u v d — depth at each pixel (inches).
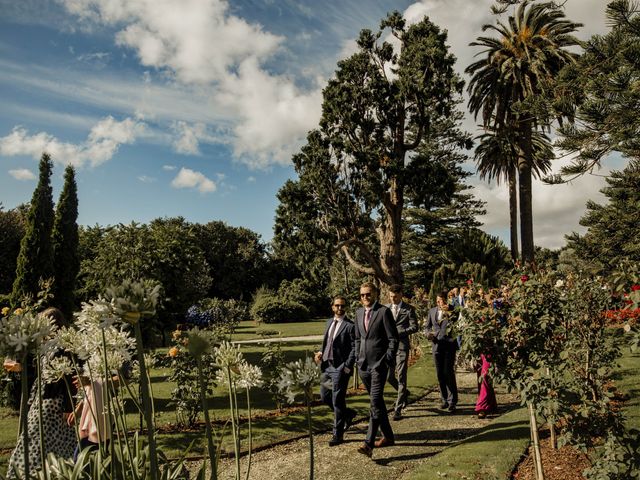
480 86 949.2
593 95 352.5
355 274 1133.7
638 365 321.1
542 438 209.6
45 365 111.3
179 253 500.4
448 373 286.7
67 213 432.1
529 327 164.9
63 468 101.7
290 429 248.4
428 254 1541.6
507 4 485.1
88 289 495.8
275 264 2568.9
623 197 530.3
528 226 852.0
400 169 813.9
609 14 330.3
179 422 251.6
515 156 992.2
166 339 485.4
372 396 215.0
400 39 861.8
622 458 137.1
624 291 132.4
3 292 1027.3
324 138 866.1
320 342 755.4
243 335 990.4
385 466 193.8
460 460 186.9
